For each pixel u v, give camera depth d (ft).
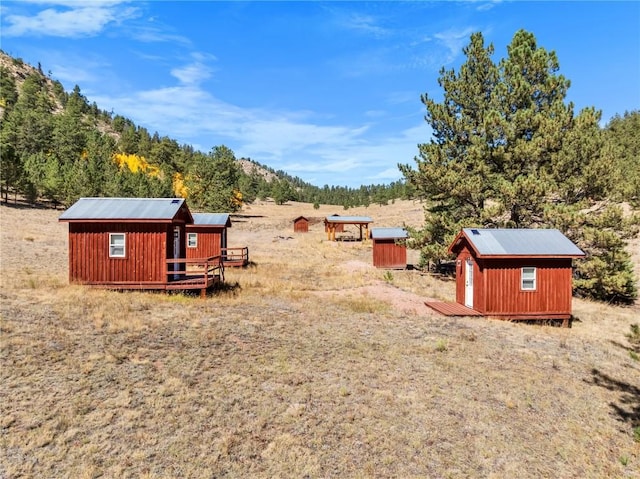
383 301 66.44
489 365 40.78
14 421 25.80
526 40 87.71
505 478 24.62
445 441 27.81
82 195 175.11
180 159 390.21
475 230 63.57
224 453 24.82
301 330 48.14
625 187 75.15
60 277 65.51
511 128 80.12
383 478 23.85
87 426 26.12
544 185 73.36
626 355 47.78
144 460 23.68
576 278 79.71
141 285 61.00
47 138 301.43
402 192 374.22
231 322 48.62
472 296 63.10
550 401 34.24
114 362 34.68
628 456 27.66
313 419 29.19
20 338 36.86
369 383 35.22
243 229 213.66
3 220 128.36
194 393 31.14
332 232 206.39
